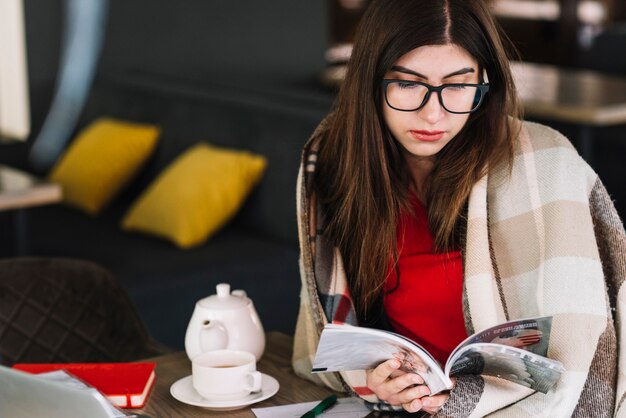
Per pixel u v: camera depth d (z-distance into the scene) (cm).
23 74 507
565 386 157
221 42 551
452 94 157
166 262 358
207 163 388
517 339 154
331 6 674
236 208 385
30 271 214
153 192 402
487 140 168
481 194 168
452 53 156
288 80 576
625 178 459
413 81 157
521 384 159
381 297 177
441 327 176
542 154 169
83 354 216
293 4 570
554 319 161
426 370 153
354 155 169
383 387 157
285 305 362
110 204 463
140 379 170
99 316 218
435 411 156
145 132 448
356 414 163
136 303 331
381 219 170
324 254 176
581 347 159
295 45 575
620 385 165
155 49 532
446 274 173
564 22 778
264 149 378
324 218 177
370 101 164
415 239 174
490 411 157
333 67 612
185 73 544
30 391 137
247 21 556
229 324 177
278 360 189
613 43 663
